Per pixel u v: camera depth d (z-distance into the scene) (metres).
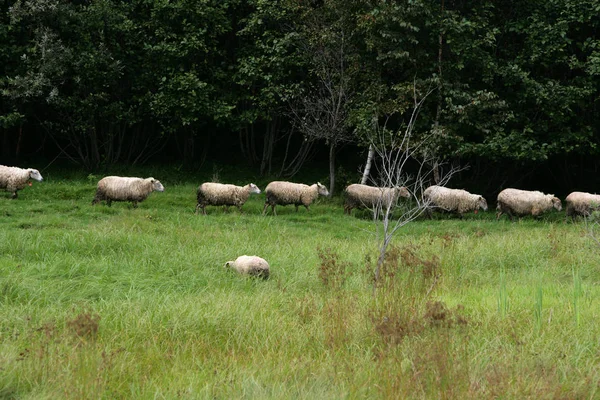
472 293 10.15
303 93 24.84
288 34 23.25
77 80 22.39
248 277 11.16
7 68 23.25
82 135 27.45
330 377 6.25
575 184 27.91
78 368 5.85
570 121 24.03
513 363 6.47
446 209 20.92
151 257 12.28
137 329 7.59
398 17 21.28
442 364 5.71
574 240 14.83
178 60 24.14
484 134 22.89
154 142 28.44
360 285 10.61
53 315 8.17
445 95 22.27
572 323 7.95
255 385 5.89
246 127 26.23
